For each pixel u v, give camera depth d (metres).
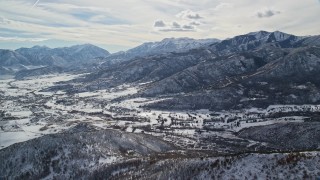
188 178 138.50
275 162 124.44
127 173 174.38
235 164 131.50
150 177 153.50
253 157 130.50
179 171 144.25
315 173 114.75
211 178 131.38
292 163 120.81
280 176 118.69
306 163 119.25
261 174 122.31
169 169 150.75
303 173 116.25
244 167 128.12
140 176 164.25
